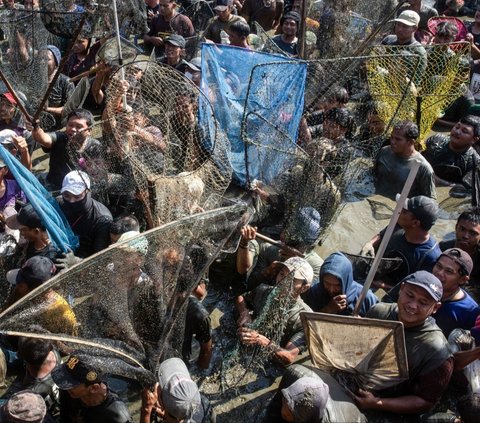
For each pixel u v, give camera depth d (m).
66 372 4.27
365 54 7.50
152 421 4.73
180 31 10.35
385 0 8.74
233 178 7.01
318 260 5.83
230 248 4.96
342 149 6.36
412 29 8.65
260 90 6.92
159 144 5.98
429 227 5.71
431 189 7.04
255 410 5.05
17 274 5.22
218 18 10.09
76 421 4.48
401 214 5.73
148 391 4.59
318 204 5.95
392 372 4.52
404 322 4.62
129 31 10.38
